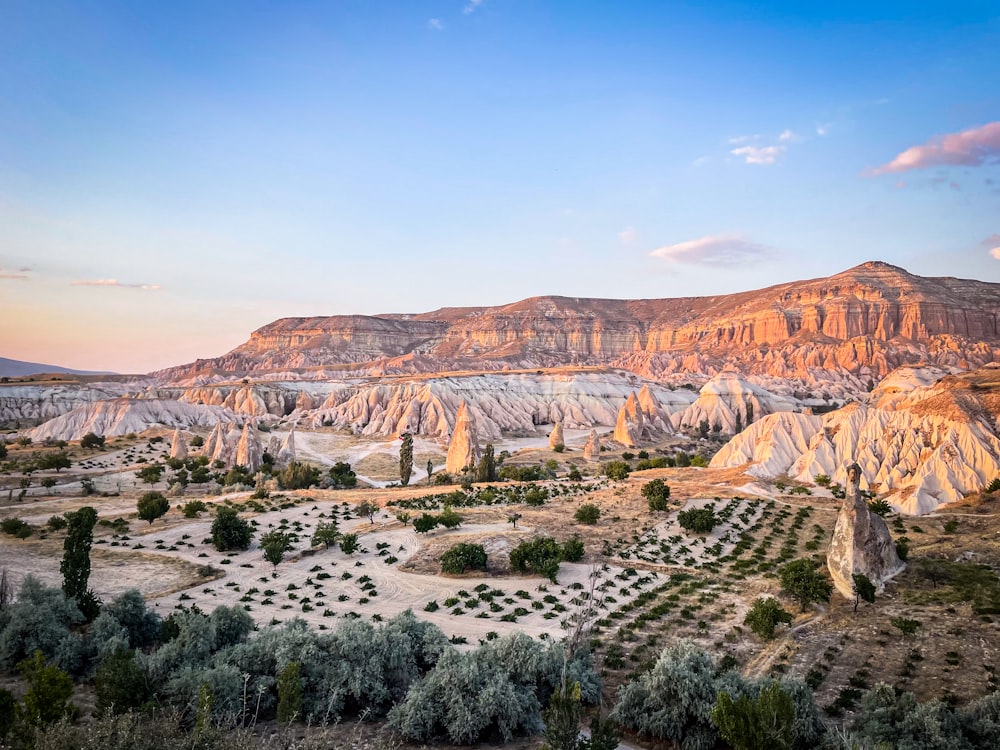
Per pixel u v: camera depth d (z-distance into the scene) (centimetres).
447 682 3142
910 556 5834
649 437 18362
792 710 2589
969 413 8575
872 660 4084
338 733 2975
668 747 3092
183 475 11569
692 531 7269
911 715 3003
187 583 5819
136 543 7156
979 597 4831
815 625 4709
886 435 9312
